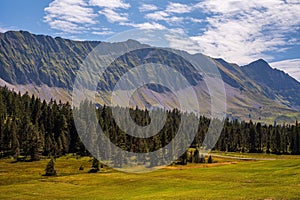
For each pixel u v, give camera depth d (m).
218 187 47.28
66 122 138.62
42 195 57.16
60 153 123.19
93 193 54.84
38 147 118.94
